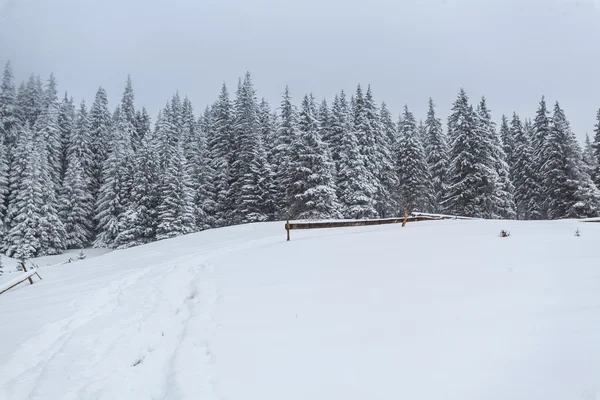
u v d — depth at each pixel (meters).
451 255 8.46
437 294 5.64
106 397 4.00
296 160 31.42
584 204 30.61
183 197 34.47
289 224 14.77
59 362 4.99
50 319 7.27
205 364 4.15
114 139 43.50
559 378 3.00
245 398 3.33
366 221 18.89
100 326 6.37
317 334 4.55
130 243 34.81
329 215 29.33
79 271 14.98
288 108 37.88
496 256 8.03
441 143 40.88
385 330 4.45
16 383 4.61
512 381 3.07
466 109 33.22
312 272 7.95
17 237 35.56
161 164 37.78
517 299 5.05
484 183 31.98
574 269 6.47
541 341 3.67
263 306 5.88
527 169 40.22
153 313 6.75
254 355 4.14
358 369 3.59
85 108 45.66
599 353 3.26
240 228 21.91
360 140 35.31
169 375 4.17
